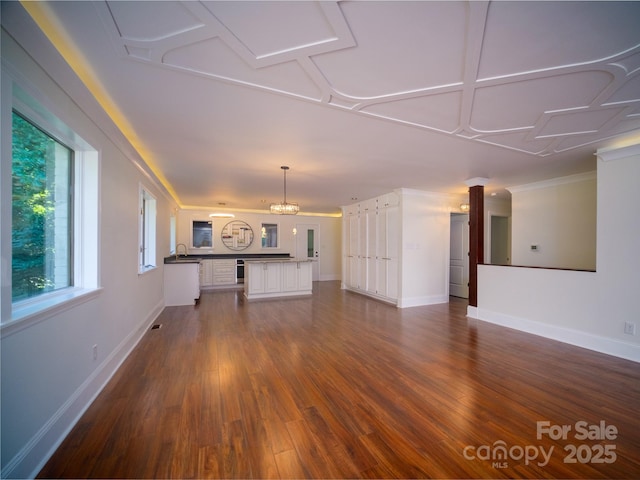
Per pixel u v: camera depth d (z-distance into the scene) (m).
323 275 9.93
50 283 2.00
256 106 2.30
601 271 3.27
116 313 2.77
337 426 1.89
